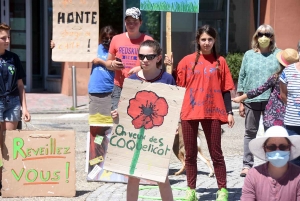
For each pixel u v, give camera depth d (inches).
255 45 413.4
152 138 295.3
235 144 578.9
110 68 371.2
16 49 1041.5
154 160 295.0
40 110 805.9
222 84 349.1
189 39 957.2
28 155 370.6
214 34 341.1
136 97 295.7
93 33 503.5
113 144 296.8
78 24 503.2
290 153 234.7
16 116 371.9
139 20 369.1
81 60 505.4
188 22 956.6
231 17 967.0
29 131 370.9
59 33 504.4
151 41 303.3
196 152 350.0
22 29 1039.0
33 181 371.6
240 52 940.6
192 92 343.3
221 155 347.3
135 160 295.6
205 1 960.9
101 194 379.6
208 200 364.2
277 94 360.2
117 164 296.5
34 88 1061.1
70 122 716.0
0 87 364.8
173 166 466.9
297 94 311.4
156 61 304.2
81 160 490.6
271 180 233.0
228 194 377.1
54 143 372.5
